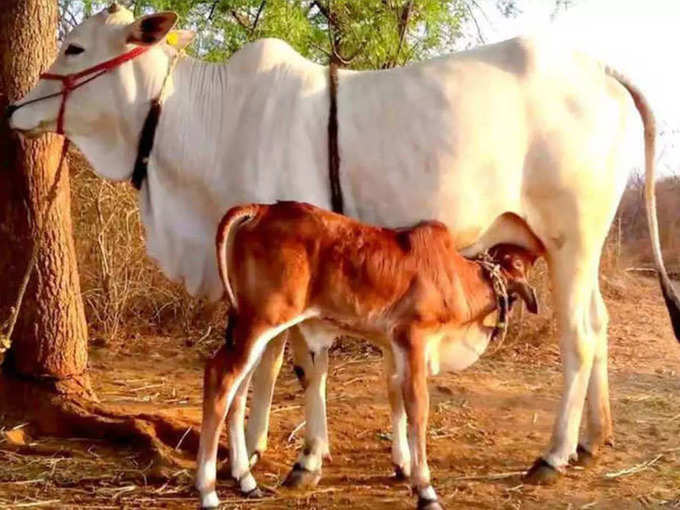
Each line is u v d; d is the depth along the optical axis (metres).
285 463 5.79
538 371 8.32
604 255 13.09
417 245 4.96
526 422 6.80
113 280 9.12
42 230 6.09
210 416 4.78
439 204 5.34
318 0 10.56
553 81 5.48
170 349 8.87
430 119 5.32
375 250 4.86
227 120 5.51
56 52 6.25
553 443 5.62
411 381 4.88
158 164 5.59
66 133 5.66
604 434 5.91
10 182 6.08
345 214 5.41
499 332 5.21
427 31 10.74
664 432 6.64
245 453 5.24
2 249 6.14
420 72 5.45
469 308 5.07
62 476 5.43
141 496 5.18
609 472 5.77
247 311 4.79
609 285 12.58
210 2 10.53
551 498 5.31
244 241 4.81
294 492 5.28
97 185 9.11
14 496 5.12
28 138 5.73
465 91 5.37
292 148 5.34
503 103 5.39
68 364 6.21
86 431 6.03
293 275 4.76
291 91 5.41
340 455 5.97
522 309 9.09
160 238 5.63
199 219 5.61
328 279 4.83
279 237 4.77
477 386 7.68
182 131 5.52
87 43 5.56
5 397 6.17
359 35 10.42
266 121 5.38
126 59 5.51
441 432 6.49
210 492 4.80
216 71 5.61
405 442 5.47
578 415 5.62
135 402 7.09
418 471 4.87
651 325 10.77
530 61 5.46
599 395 5.90
